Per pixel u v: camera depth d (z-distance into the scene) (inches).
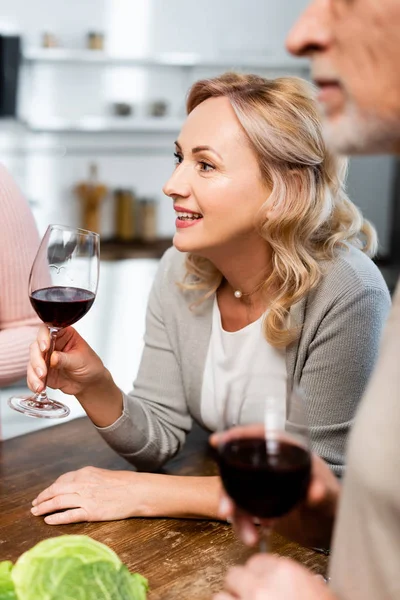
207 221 53.4
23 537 43.0
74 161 179.2
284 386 32.1
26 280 71.8
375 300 54.9
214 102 53.7
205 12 185.9
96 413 54.2
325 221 57.4
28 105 175.0
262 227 53.6
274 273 55.0
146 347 63.0
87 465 53.7
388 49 26.8
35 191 176.6
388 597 27.1
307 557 41.9
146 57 176.9
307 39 28.9
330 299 54.4
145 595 36.2
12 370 68.6
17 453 54.8
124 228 178.1
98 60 175.6
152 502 46.0
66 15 173.2
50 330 51.3
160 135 186.9
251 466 30.5
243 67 191.0
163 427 58.4
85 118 180.2
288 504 31.0
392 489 26.8
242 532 32.7
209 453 58.7
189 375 60.4
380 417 27.6
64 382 53.5
